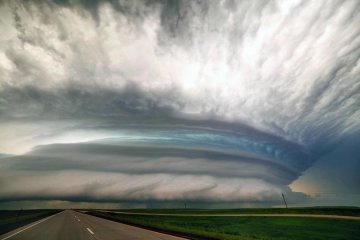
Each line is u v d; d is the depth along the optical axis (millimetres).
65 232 17188
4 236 15117
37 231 18156
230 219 61781
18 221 23156
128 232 16953
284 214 71250
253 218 62781
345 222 44719
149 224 23391
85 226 22672
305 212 71625
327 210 70000
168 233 16266
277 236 29906
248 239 13672
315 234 32156
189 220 58438
